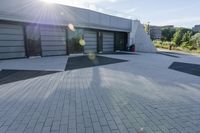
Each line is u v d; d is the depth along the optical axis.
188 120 4.16
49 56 17.14
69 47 19.02
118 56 19.27
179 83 7.83
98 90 6.39
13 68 10.40
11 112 4.40
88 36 21.53
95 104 5.01
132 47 27.91
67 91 6.18
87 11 19.95
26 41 15.21
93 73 9.45
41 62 13.05
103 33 24.05
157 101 5.41
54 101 5.18
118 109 4.70
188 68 12.46
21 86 6.70
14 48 14.62
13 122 3.89
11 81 7.41
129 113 4.46
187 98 5.77
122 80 8.05
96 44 22.98
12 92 5.96
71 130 3.58
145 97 5.76
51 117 4.14
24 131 3.52
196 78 9.01
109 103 5.12
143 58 18.19
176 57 20.98
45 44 16.83
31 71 9.58
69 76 8.55
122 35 27.86
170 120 4.13
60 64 12.23
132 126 3.80
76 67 11.17
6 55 14.22
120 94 6.00
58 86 6.77
